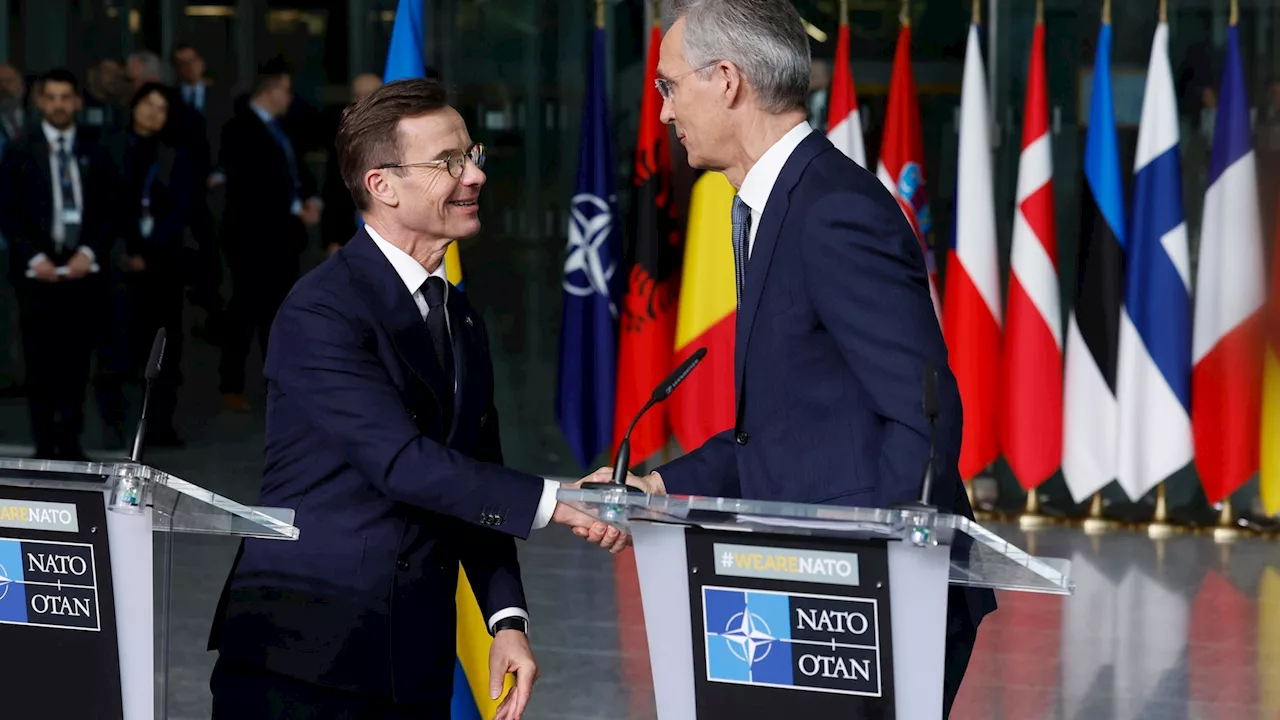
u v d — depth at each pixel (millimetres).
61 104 10320
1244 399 8570
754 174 3367
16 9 11320
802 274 3213
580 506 2801
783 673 2723
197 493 2848
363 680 3170
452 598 3354
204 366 11242
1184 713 5844
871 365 3059
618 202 9883
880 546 2611
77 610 2988
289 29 11047
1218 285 8602
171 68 11336
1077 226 9648
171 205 11070
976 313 8711
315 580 3188
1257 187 9242
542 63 10602
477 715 4926
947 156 9828
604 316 9164
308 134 11000
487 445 3486
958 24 9758
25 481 2934
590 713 5789
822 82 9977
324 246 11047
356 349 3188
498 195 10734
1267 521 9102
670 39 3400
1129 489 8656
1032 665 6465
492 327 10820
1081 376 8781
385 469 3135
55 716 3039
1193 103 9359
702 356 2996
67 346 10453
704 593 2754
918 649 2625
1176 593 7633
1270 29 9227
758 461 3307
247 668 3236
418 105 3275
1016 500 9789
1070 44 9586
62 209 10375
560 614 7191
